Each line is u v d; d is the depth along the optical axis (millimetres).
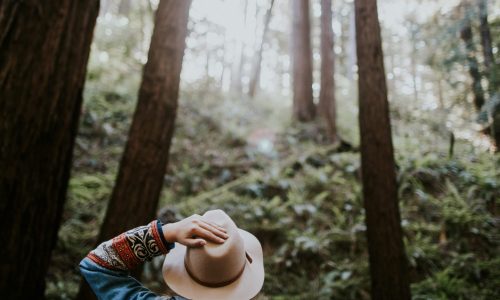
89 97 7117
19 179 2445
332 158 6578
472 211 4902
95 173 5816
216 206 5324
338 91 11602
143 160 3301
